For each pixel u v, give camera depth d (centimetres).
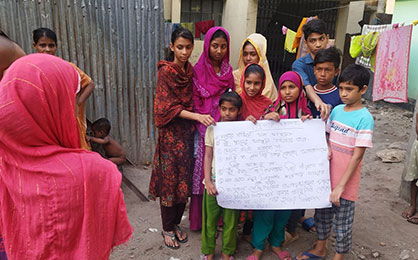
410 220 371
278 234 292
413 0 991
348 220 265
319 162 263
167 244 311
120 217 154
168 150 293
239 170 263
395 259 303
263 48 341
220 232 338
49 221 135
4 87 128
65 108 143
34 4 406
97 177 146
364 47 735
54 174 136
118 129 471
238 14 946
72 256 141
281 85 272
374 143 671
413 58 983
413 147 371
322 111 256
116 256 296
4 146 133
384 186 466
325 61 273
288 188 264
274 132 262
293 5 1126
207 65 299
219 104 275
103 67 447
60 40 425
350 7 1072
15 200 135
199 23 920
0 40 159
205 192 276
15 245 136
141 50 458
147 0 446
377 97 733
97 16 431
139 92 470
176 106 282
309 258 291
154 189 313
